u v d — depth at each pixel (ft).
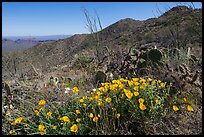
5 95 17.03
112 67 24.09
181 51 21.85
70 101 13.14
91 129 11.32
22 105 14.79
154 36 82.69
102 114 11.66
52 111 12.85
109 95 12.53
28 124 11.94
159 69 18.47
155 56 20.10
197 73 15.55
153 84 13.56
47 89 18.65
